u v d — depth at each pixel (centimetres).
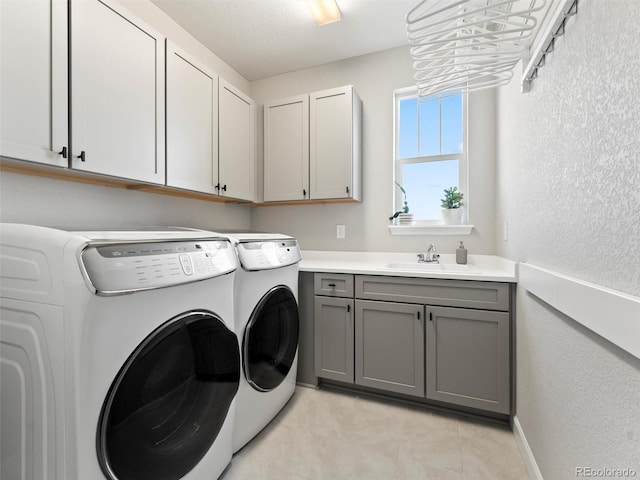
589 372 80
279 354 172
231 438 132
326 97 233
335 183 230
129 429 87
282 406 177
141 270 88
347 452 145
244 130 242
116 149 144
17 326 85
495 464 137
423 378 177
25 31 112
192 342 107
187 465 107
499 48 122
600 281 74
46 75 118
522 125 143
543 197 115
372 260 246
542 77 115
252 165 251
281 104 249
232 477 130
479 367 165
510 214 168
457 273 169
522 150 143
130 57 150
